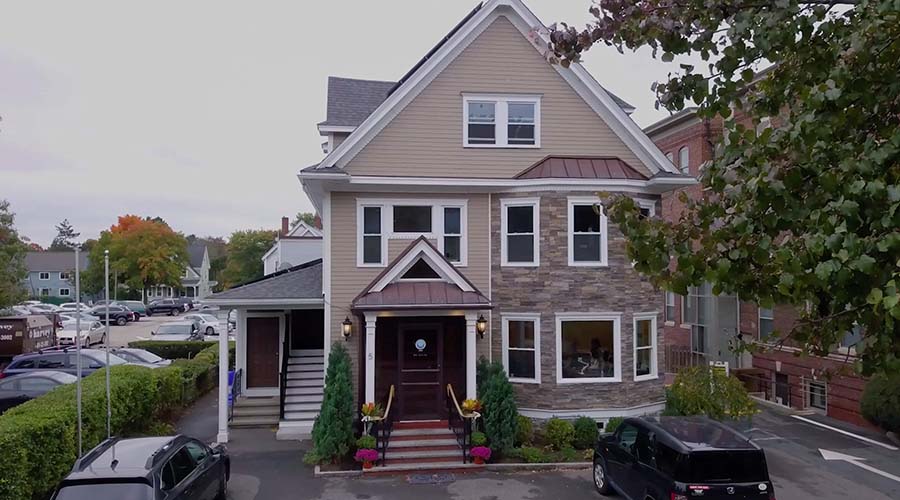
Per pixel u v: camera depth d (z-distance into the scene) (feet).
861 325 14.48
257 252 230.68
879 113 14.99
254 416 58.34
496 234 55.01
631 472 35.68
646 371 55.16
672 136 95.76
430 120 54.80
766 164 14.71
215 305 51.90
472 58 55.62
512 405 47.50
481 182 53.83
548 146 56.18
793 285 14.14
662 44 16.94
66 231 379.55
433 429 50.49
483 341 54.39
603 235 53.47
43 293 269.23
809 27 15.40
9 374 69.36
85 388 42.68
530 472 44.68
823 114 14.52
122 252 214.69
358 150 53.62
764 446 51.47
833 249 12.62
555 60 18.92
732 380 51.42
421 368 53.11
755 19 15.60
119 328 151.33
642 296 54.29
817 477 43.37
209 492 35.06
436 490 40.70
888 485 41.68
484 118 55.77
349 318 53.11
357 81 66.59
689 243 16.80
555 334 52.60
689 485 30.42
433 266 51.93
